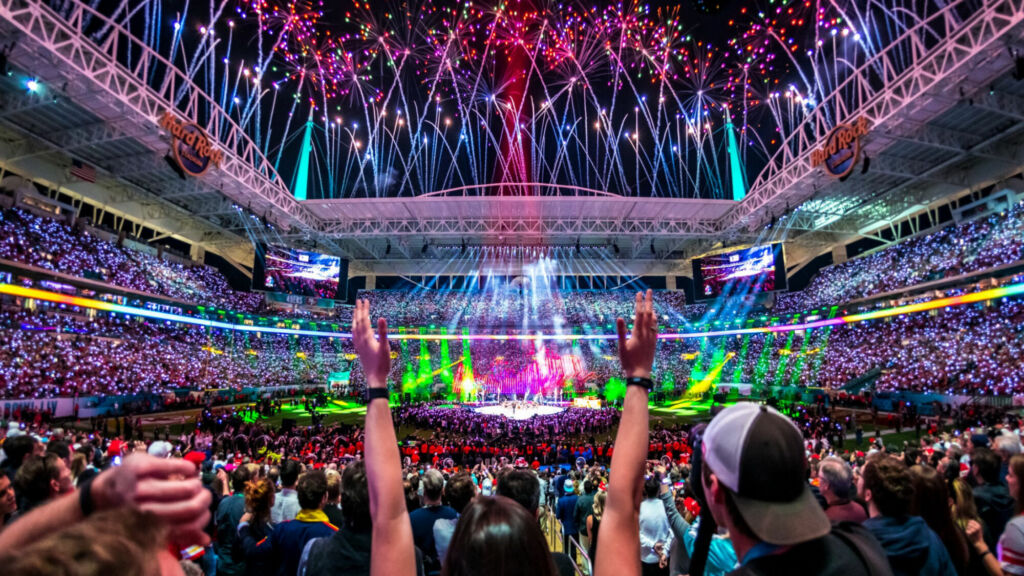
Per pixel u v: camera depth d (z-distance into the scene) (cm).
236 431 3036
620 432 234
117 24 2986
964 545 388
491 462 2150
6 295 3725
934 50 2755
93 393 3734
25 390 3300
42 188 4819
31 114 3462
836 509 399
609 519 215
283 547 455
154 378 4381
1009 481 419
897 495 331
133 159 4178
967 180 4428
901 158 4175
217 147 3928
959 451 984
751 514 182
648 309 246
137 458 134
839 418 3800
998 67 2822
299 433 2973
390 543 215
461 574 182
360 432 2978
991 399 3247
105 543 82
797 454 188
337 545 326
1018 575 363
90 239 4653
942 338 4309
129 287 4753
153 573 92
